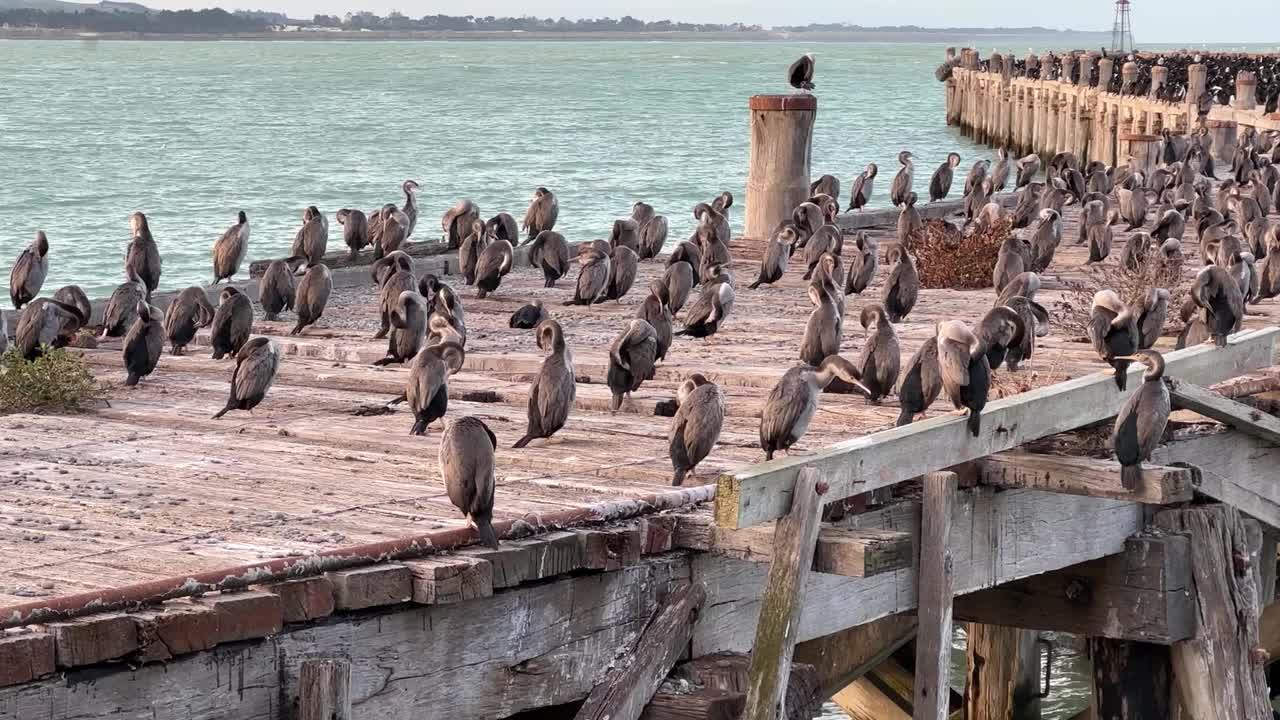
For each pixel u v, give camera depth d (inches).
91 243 1793.8
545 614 368.5
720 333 730.2
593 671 378.0
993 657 637.9
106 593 308.8
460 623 353.4
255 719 321.1
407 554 350.6
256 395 531.8
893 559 385.7
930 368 476.1
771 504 375.6
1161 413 442.9
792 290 899.4
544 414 467.2
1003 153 1590.8
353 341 714.8
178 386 606.2
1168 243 816.3
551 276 933.8
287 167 2748.5
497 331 748.6
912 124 4030.5
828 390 564.4
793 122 1173.7
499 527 366.6
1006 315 566.6
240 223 880.9
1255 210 1090.7
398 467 449.7
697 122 3964.1
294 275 916.0
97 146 3157.0
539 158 2898.6
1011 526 466.0
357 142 3324.3
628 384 543.8
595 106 4744.1
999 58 3353.8
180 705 309.6
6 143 3181.6
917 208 1389.0
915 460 422.3
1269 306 826.8
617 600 382.3
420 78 7224.4
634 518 396.5
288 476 435.8
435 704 349.7
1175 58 3302.2
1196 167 1584.6
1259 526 550.3
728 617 405.4
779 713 369.4
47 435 498.0
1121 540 495.5
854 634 535.8
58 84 6279.5
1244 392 582.6
